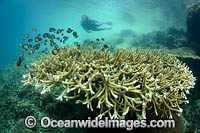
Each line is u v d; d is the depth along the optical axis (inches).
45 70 167.0
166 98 138.4
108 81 129.3
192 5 445.1
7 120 229.6
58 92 249.4
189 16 434.9
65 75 143.7
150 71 162.2
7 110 252.7
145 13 1222.9
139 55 182.7
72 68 146.4
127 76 143.6
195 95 309.6
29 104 230.2
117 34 956.0
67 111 205.5
